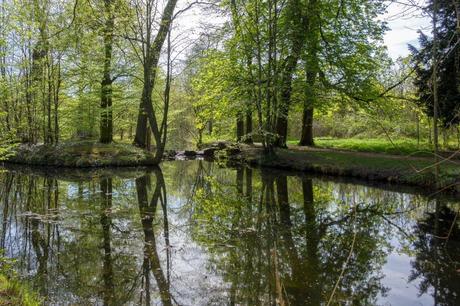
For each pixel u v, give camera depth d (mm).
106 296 6590
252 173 21844
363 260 8289
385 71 24484
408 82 24609
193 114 45812
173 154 35844
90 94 27750
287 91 22734
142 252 8789
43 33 20547
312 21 22641
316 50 22969
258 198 15133
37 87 24688
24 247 9086
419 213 12219
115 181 18812
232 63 24375
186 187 17859
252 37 21594
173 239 9758
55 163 23516
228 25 22625
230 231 10508
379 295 6594
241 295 6629
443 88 16172
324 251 8883
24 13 19922
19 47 23047
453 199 13758
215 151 33156
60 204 13609
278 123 26484
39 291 6723
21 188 16797
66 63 24484
